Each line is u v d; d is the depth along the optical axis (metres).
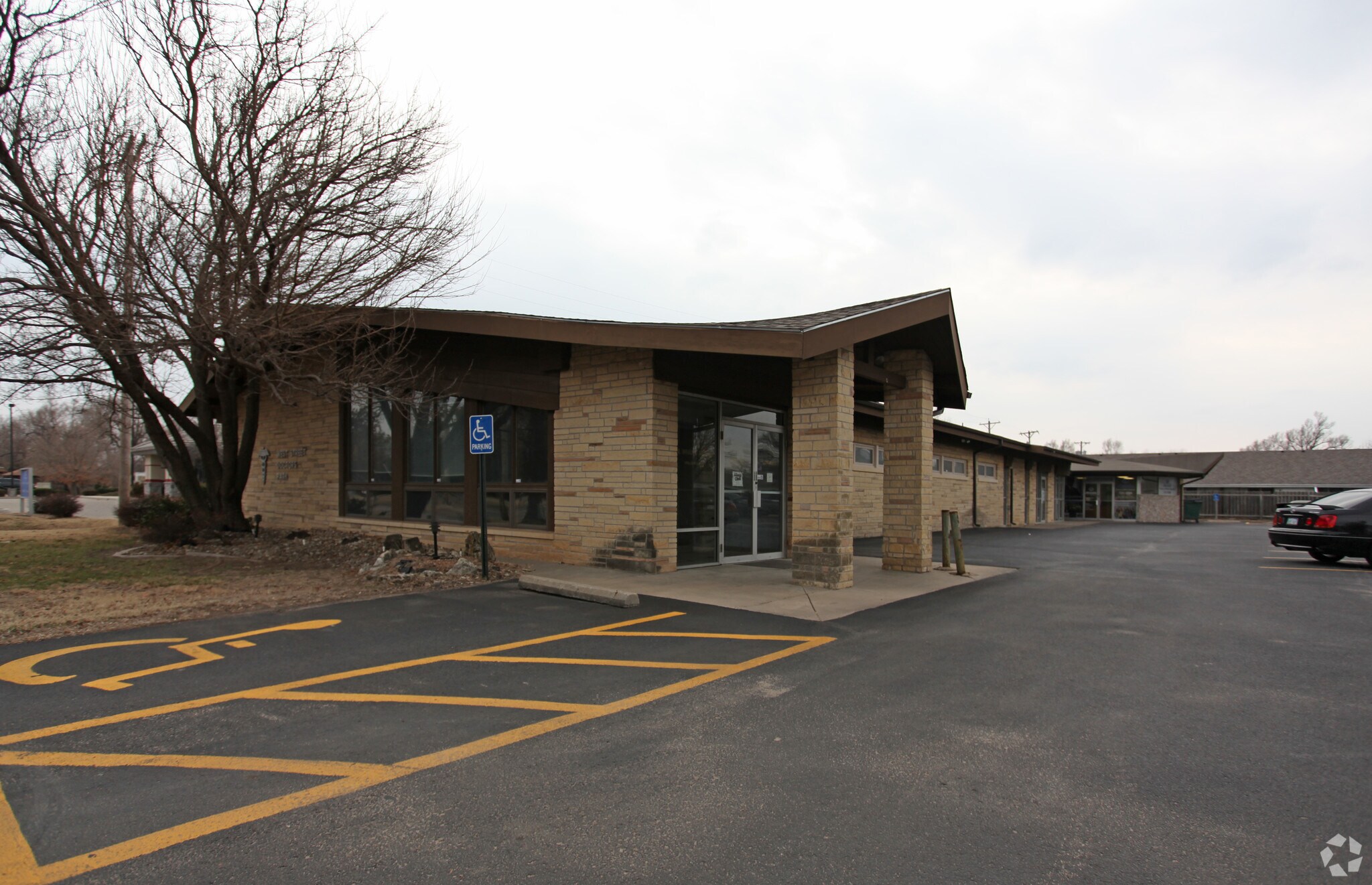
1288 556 15.34
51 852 2.90
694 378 10.99
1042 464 35.81
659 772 3.73
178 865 2.81
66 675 5.42
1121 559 14.66
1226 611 8.27
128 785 3.54
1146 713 4.68
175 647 6.27
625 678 5.42
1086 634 6.96
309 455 16.73
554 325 10.10
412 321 11.73
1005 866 2.85
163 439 14.05
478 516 12.77
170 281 10.78
